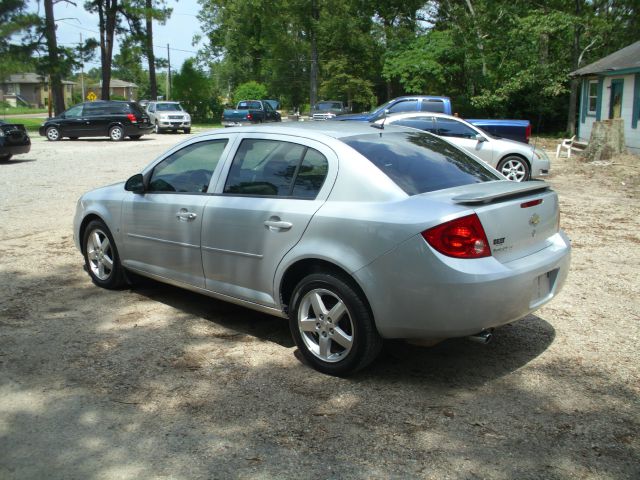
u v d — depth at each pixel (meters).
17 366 4.23
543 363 4.27
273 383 3.98
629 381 3.98
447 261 3.54
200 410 3.63
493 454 3.16
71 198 11.11
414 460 3.11
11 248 7.55
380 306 3.74
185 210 4.91
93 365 4.25
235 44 68.38
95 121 27.66
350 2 48.84
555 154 20.42
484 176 4.50
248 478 2.97
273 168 4.44
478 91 33.28
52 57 36.88
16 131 17.45
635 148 20.66
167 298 5.72
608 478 2.96
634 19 30.75
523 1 31.53
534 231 4.05
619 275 6.33
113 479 2.96
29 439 3.32
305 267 4.20
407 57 33.75
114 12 41.38
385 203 3.81
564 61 30.83
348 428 3.42
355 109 54.38
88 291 5.91
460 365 4.26
